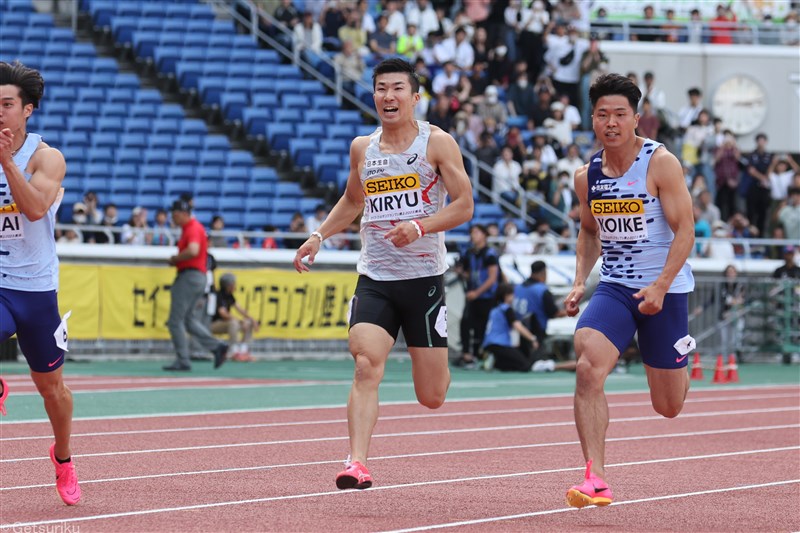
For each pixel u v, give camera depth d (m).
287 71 91.88
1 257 21.47
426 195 23.94
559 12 101.19
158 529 20.08
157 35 92.00
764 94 107.12
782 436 37.75
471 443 34.53
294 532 20.08
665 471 29.50
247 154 84.38
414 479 27.30
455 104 89.56
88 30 95.25
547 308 66.50
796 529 21.62
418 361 24.16
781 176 95.44
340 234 76.38
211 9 96.31
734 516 22.95
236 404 44.75
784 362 80.50
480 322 68.31
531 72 97.94
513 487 26.30
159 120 84.88
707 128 95.25
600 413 22.64
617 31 106.62
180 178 81.00
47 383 22.08
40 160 21.44
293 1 99.19
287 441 34.06
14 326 21.45
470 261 68.56
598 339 23.06
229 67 90.81
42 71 86.81
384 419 40.97
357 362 23.33
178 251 62.66
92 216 72.69
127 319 67.50
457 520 21.83
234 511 22.23
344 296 74.00
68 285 65.69
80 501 23.11
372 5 101.56
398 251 23.77
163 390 49.88
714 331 78.50
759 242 83.50
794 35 110.06
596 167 23.83
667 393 24.14
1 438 33.38
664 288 22.83
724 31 108.31
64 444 22.58
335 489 25.39
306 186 86.25
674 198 23.19
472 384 57.44
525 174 86.06
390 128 23.94
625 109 23.16
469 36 96.56
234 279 68.19
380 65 24.06
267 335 71.44
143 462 29.17
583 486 22.00
